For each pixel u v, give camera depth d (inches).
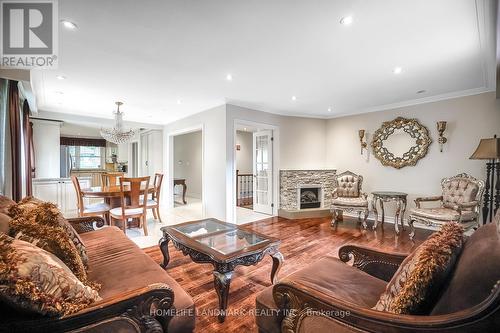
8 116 114.7
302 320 41.7
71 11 71.2
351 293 51.9
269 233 155.4
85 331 36.2
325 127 224.1
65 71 116.9
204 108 191.5
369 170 194.4
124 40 88.3
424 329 30.6
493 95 140.7
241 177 316.5
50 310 33.5
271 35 85.3
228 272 69.3
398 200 157.5
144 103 177.6
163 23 77.8
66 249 51.1
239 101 173.2
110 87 141.3
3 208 62.8
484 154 126.4
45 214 58.4
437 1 67.1
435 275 34.3
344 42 90.1
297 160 214.2
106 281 55.2
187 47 93.8
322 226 172.9
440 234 43.6
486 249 32.7
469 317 27.9
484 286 28.7
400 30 81.8
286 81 131.5
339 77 125.6
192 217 200.2
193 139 327.0
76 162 383.6
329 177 212.1
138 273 58.9
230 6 69.4
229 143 176.1
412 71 117.2
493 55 99.5
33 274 33.9
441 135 155.7
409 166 172.1
